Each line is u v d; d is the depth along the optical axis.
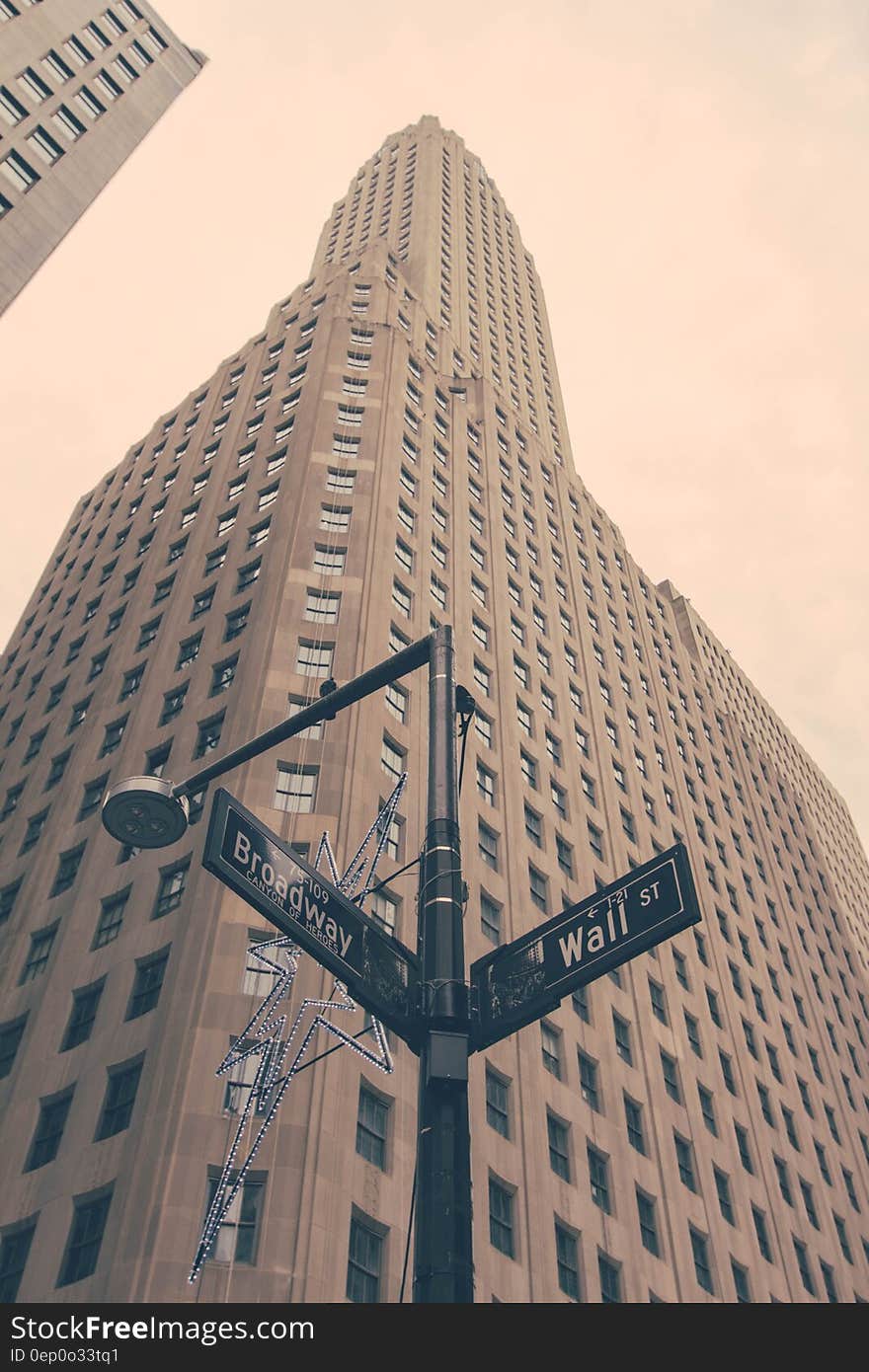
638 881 10.52
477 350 102.56
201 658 55.16
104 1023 39.62
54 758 57.50
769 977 77.06
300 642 53.00
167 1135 33.94
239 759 13.27
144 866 45.53
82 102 72.12
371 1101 38.00
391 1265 33.91
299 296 92.88
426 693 53.81
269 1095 34.66
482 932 48.84
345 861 42.78
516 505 81.94
